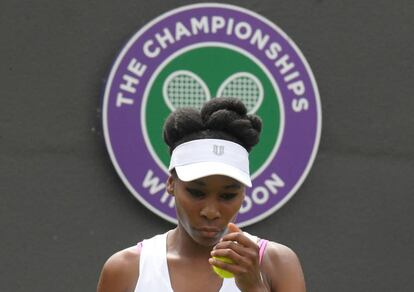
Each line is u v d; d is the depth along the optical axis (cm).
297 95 2228
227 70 2209
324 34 2284
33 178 2195
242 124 1192
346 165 2289
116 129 2170
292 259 1245
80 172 2205
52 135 2203
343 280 2288
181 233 1246
